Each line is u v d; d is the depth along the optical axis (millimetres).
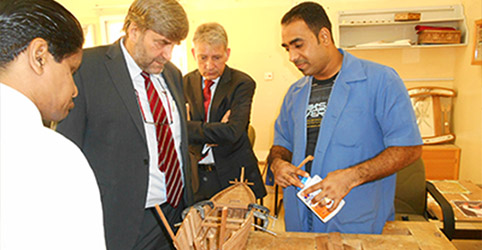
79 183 481
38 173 443
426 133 3297
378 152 1202
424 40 3107
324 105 1239
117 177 1040
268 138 3777
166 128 1188
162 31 973
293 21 1129
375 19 3340
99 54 1059
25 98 485
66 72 573
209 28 1604
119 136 1029
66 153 483
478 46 2732
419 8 3221
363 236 1036
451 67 3367
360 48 3234
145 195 1091
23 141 449
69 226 454
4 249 417
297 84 1392
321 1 3400
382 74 1135
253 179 1803
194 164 1741
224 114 1708
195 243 828
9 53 488
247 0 3512
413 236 1039
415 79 3457
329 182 1047
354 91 1161
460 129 3188
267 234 1067
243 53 3643
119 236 1060
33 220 430
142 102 1128
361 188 1152
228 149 1721
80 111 973
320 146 1194
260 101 3725
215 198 1107
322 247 980
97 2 3639
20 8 494
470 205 1950
